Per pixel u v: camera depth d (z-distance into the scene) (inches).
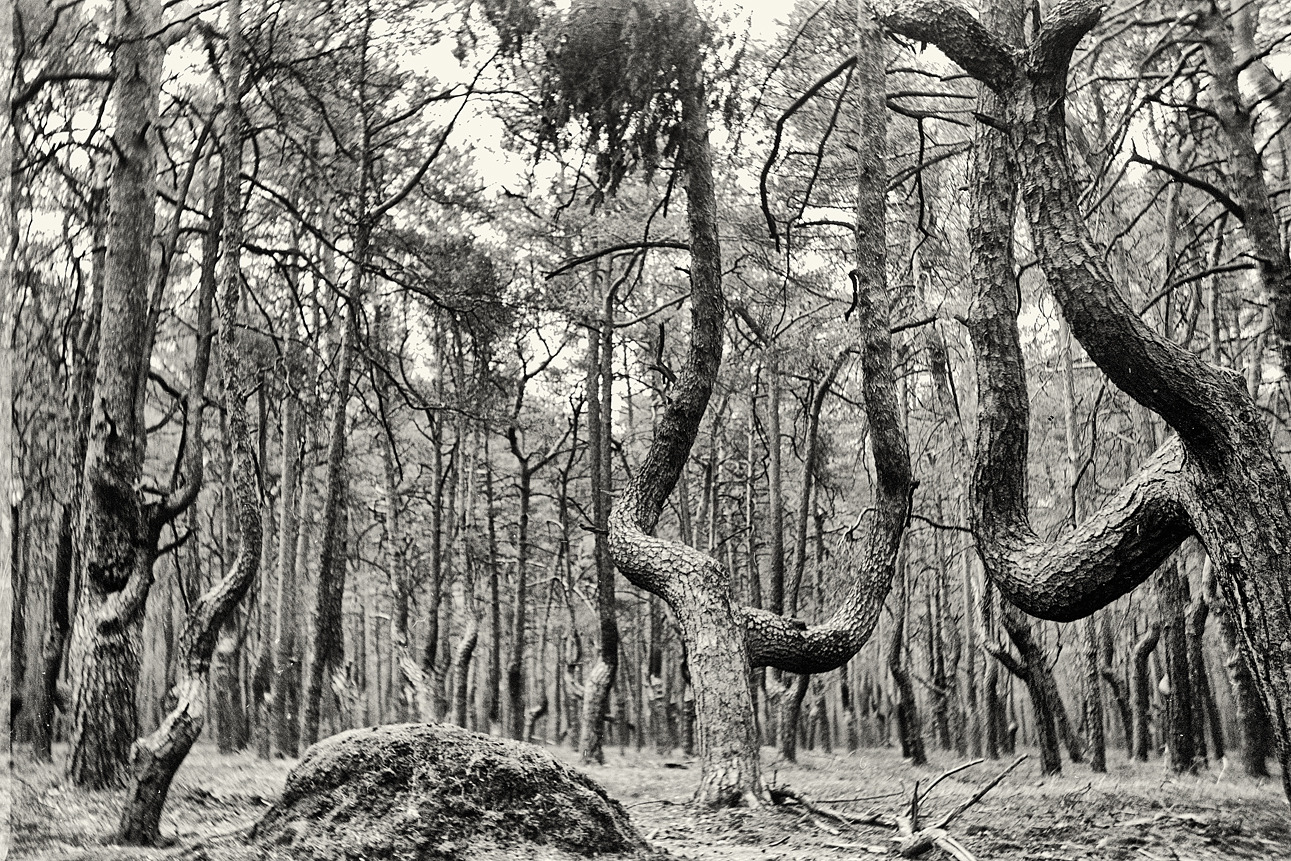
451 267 808.3
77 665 407.2
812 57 649.6
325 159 787.4
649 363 1106.7
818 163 558.3
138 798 306.7
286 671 917.2
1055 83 313.3
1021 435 361.4
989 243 372.5
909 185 712.4
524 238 889.5
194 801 434.3
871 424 484.7
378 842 287.9
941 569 1254.3
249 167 753.0
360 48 676.7
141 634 420.2
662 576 484.7
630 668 1713.8
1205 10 490.9
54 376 567.8
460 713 1000.2
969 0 418.6
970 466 368.2
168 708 418.6
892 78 698.8
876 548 493.7
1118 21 479.5
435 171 814.5
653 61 491.8
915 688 1764.3
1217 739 1157.1
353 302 737.6
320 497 1187.3
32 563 602.9
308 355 930.7
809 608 1441.9
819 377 999.6
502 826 297.3
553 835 300.5
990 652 831.7
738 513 1422.2
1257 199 492.7
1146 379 295.6
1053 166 310.3
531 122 673.6
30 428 575.5
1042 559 341.7
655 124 509.0
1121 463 966.4
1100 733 885.8
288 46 644.1
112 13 471.2
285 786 315.3
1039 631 1030.4
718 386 1061.8
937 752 1288.1
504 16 558.3
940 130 718.5
